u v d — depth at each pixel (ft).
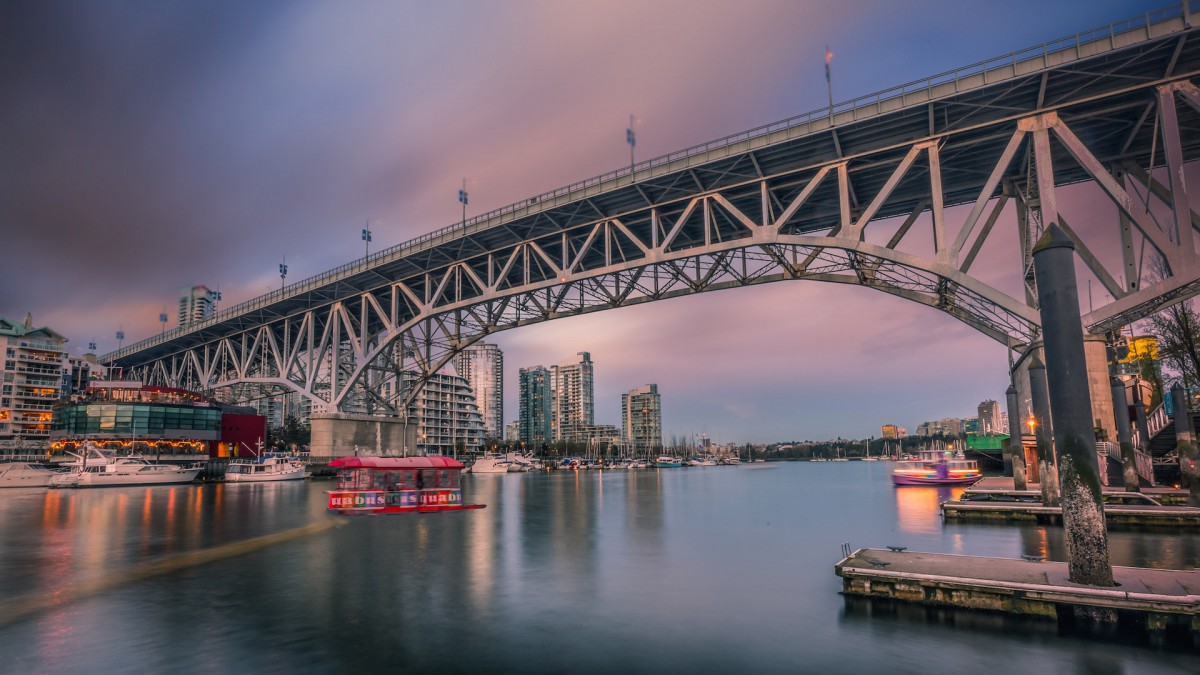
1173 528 97.14
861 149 149.07
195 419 352.08
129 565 79.51
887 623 50.78
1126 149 139.44
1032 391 114.62
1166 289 112.68
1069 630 47.26
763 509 167.22
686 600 61.46
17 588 66.28
